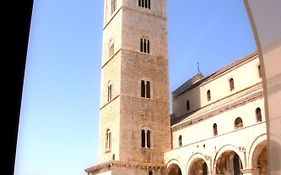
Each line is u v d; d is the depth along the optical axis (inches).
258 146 1385.3
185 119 2185.0
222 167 1605.6
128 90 2142.0
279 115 118.9
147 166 1987.0
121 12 2305.6
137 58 2241.6
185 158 1835.6
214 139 1631.4
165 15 2456.9
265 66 120.3
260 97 1612.9
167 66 2331.4
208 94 2269.9
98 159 2253.9
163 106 2218.3
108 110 2237.9
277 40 122.0
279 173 114.3
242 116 1704.0
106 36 2500.0
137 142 2055.9
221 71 2190.0
